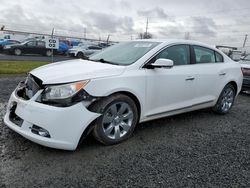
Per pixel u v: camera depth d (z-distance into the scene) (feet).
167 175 9.55
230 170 10.25
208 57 16.67
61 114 9.71
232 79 17.95
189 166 10.34
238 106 21.89
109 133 11.46
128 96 11.94
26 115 10.14
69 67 11.94
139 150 11.48
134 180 9.10
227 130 15.05
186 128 14.88
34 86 10.64
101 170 9.60
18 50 70.03
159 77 12.94
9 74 31.50
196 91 15.34
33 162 9.78
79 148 11.18
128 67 12.05
